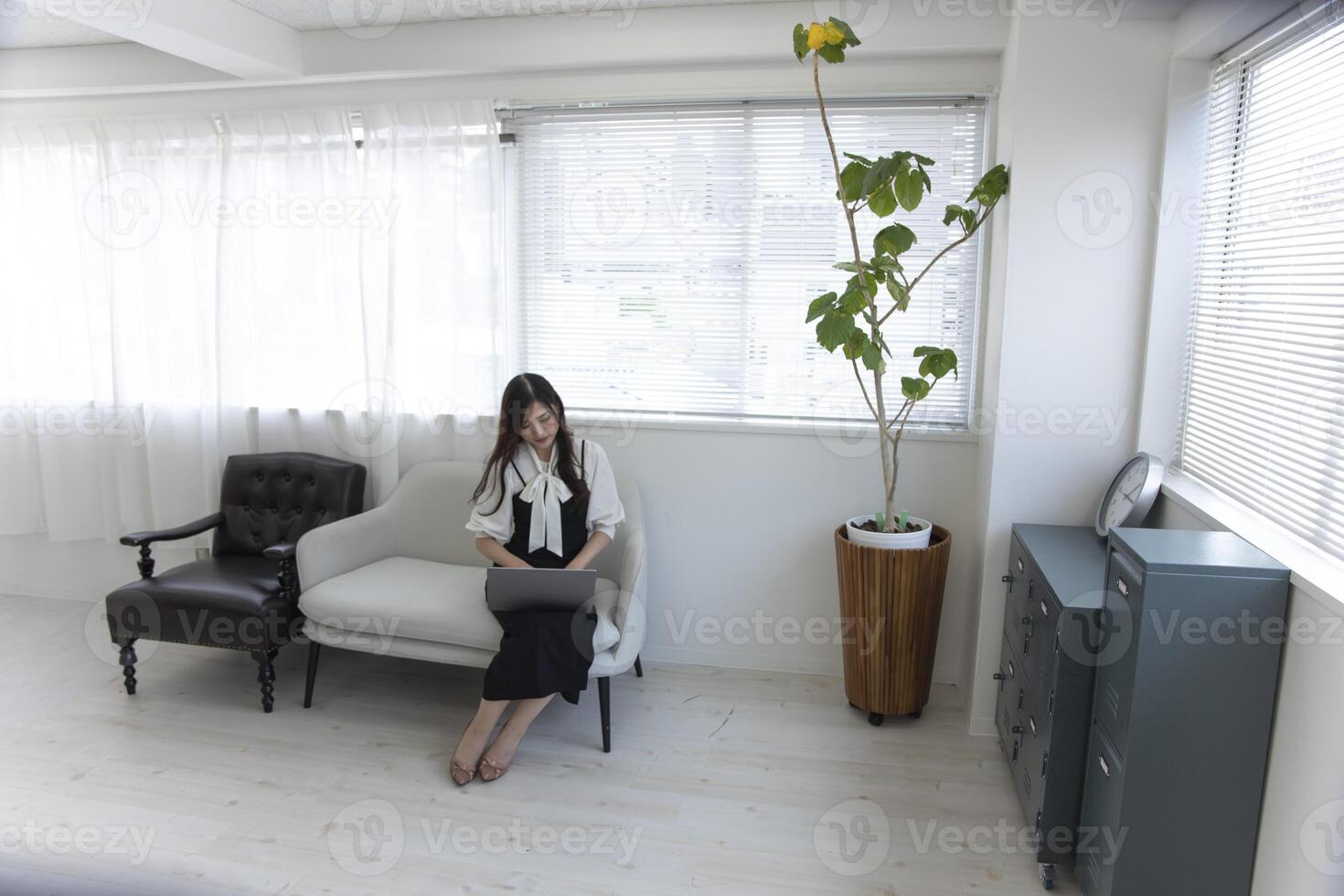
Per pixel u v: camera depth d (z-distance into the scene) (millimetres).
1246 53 2262
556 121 3303
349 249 3479
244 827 2357
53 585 4035
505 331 3422
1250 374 2152
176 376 3676
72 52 3555
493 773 2611
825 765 2717
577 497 2869
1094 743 2025
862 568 2838
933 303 3148
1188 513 2258
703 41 3043
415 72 3289
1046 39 2541
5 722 2906
